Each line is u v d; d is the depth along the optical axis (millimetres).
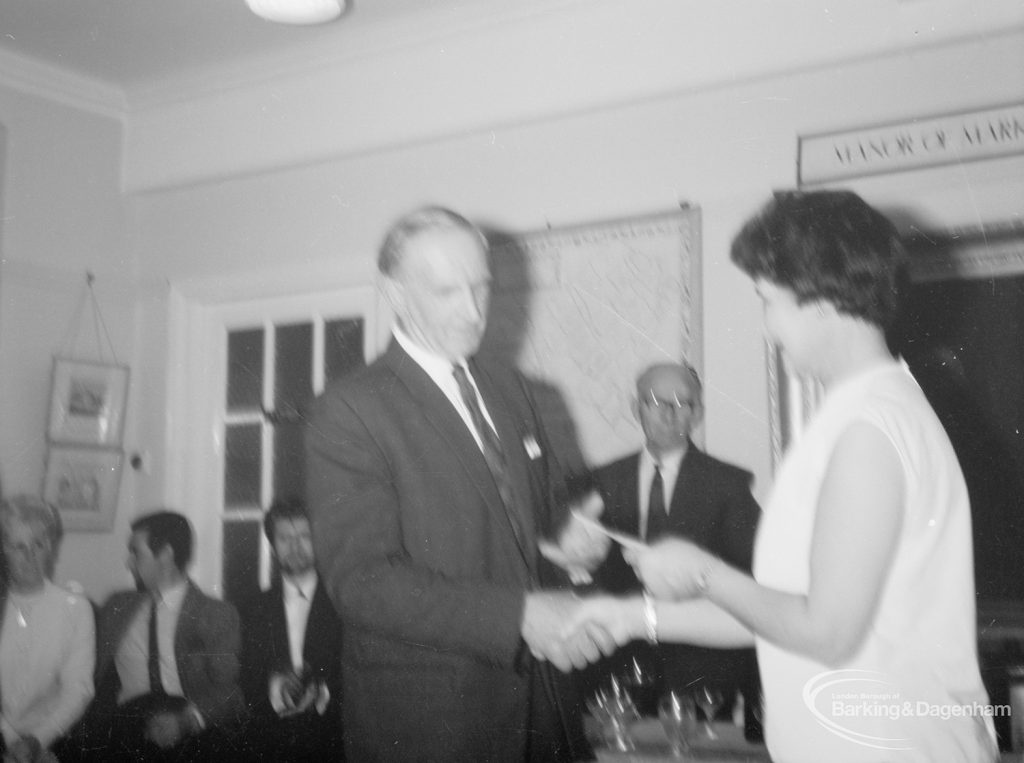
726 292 1723
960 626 1573
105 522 2062
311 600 1900
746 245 1716
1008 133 1604
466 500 1812
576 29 1873
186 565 1997
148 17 2064
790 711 1623
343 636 1860
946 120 1635
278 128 2076
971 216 1612
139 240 2152
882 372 1630
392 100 1994
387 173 1982
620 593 1723
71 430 2092
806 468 1653
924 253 1633
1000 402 1580
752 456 1684
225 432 2021
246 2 1998
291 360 1999
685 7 1801
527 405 1819
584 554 1750
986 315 1597
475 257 1891
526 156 1888
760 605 1656
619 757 1688
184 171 2139
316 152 2039
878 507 1606
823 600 1622
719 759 1646
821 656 1617
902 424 1609
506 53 1917
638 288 1781
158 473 2049
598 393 1778
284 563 1924
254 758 1904
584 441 1777
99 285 2137
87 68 2176
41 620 2041
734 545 1681
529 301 1845
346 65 2035
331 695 1855
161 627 1993
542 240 1853
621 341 1777
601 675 1713
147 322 2119
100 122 2211
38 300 2145
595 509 1754
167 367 2090
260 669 1914
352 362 1944
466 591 1789
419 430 1866
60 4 2059
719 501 1693
